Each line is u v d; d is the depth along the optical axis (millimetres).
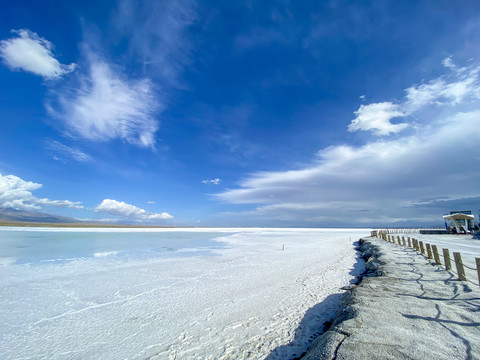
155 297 10156
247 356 5875
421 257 14906
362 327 5098
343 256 22188
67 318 8148
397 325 5152
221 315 8344
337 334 4891
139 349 6281
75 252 22844
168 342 6613
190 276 13609
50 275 13734
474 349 4086
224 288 11398
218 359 5781
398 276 10039
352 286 11336
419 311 5945
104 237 42750
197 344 6480
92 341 6684
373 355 4004
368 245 26000
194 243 33094
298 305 9164
